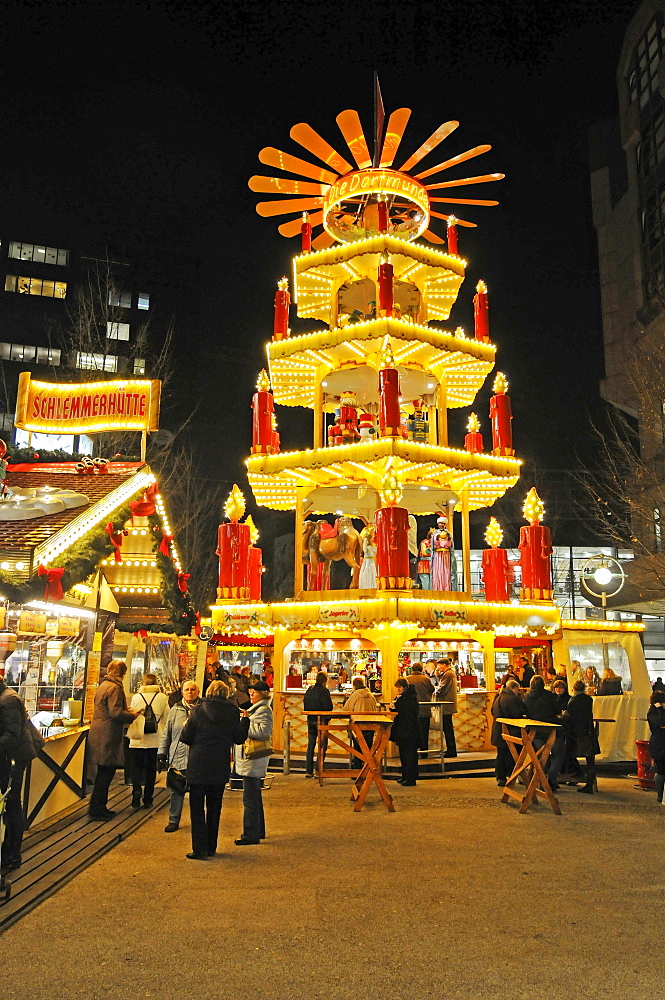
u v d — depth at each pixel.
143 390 12.02
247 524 19.05
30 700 10.47
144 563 13.38
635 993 4.77
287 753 14.44
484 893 6.79
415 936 5.71
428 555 18.84
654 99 39.81
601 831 9.49
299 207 19.03
